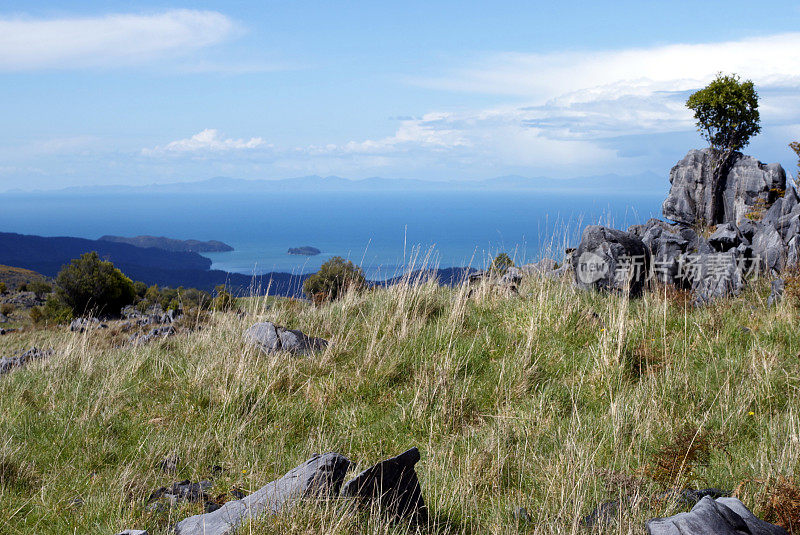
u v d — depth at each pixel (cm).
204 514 363
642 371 610
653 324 720
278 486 362
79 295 3066
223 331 948
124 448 550
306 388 671
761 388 520
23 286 4697
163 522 382
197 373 699
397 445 523
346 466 384
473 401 589
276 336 809
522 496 404
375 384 654
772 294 791
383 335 786
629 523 301
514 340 719
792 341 624
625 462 426
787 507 318
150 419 620
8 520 411
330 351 760
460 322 794
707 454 417
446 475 436
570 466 405
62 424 600
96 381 764
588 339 703
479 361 677
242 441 546
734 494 349
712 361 598
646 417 489
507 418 533
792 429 405
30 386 787
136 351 914
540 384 609
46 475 498
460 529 366
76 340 989
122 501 418
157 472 488
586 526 327
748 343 637
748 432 461
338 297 1085
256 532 309
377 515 322
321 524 307
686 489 365
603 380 586
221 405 621
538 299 802
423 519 370
